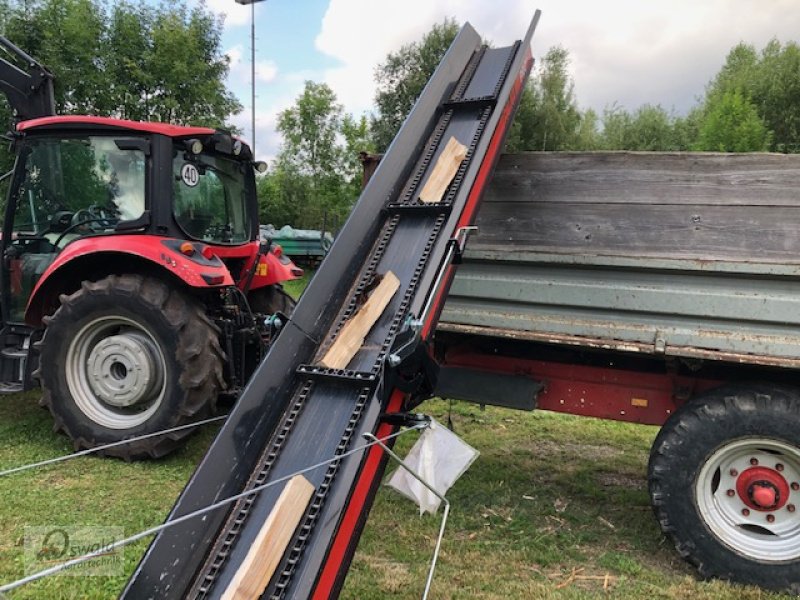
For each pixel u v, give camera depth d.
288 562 1.72
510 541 3.15
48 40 15.52
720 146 25.27
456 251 2.46
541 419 5.61
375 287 2.42
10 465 3.77
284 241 14.85
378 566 2.80
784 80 26.38
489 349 3.67
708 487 2.86
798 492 2.77
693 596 2.66
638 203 2.99
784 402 2.71
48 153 4.38
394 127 24.66
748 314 2.74
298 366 2.25
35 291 4.24
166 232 4.20
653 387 3.34
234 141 4.75
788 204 2.72
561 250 3.13
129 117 17.00
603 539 3.24
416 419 2.04
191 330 4.00
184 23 18.02
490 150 2.91
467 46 3.54
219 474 1.95
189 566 1.82
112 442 3.97
